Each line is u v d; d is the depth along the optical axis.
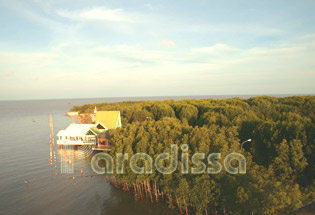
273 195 27.53
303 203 27.73
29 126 142.00
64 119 181.62
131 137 49.88
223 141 39.25
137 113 105.75
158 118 104.81
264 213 27.61
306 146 40.16
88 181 55.59
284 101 101.31
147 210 41.75
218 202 34.31
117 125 87.19
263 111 90.00
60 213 41.41
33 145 91.31
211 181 33.88
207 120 71.75
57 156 76.12
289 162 37.03
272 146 44.19
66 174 60.06
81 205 44.28
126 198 46.44
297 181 35.62
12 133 117.69
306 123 45.97
